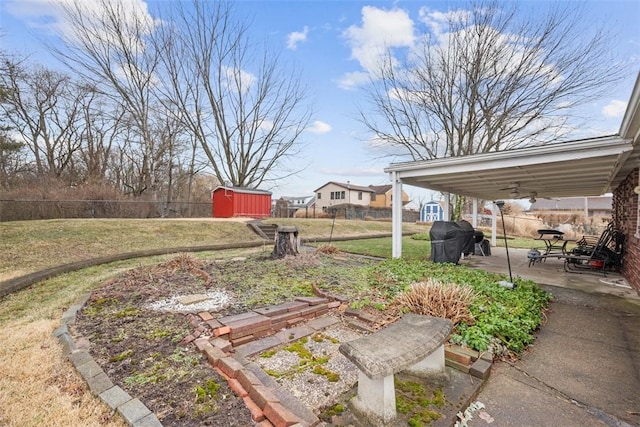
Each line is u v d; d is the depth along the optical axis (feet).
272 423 5.99
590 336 10.77
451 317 10.50
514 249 35.81
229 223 44.62
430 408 6.75
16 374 7.64
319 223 54.70
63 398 6.72
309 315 12.03
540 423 6.42
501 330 9.97
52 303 13.24
